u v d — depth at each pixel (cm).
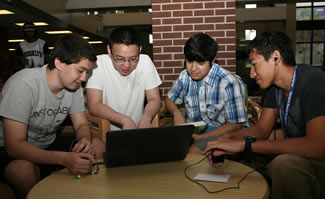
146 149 149
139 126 212
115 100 234
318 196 139
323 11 1470
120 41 201
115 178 138
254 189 121
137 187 125
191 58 207
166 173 143
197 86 230
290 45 157
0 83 537
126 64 207
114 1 767
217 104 221
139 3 768
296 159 139
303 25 1484
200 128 222
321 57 1516
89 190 123
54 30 841
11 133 158
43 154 150
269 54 156
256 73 162
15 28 835
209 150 150
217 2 351
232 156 221
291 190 138
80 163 140
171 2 356
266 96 185
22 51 525
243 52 1180
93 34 1039
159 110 243
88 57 164
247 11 1209
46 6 652
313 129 141
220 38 352
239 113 211
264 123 183
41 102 174
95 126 263
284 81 159
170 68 360
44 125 184
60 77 170
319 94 144
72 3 792
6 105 158
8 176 154
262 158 220
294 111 156
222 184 127
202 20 354
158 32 360
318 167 147
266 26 1253
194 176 138
